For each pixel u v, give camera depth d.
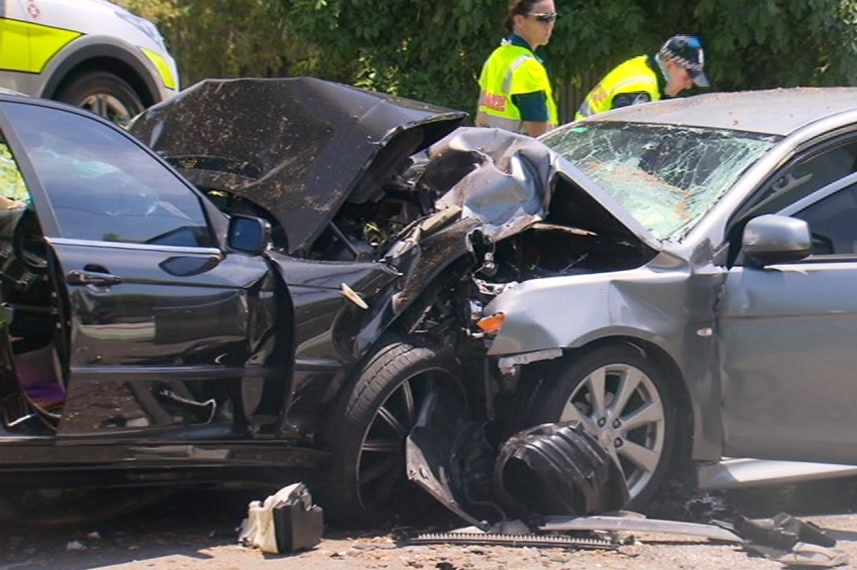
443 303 14.94
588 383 15.04
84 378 12.65
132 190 13.43
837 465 16.31
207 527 14.73
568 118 31.70
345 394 14.14
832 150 16.53
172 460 13.26
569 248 16.84
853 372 15.67
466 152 16.33
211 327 13.47
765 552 14.09
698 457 15.56
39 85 21.91
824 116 16.77
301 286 13.87
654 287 15.19
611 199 15.65
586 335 14.73
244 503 15.69
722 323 15.55
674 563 13.67
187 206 13.74
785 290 15.48
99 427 12.84
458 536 14.09
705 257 15.55
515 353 14.52
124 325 12.89
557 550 13.91
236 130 15.83
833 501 17.11
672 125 17.70
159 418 13.23
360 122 15.00
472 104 29.81
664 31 29.61
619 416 15.28
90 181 13.20
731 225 15.80
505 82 22.53
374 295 14.33
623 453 15.33
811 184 16.28
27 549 13.65
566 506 14.26
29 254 13.48
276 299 13.91
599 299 14.91
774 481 16.06
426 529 14.76
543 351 14.56
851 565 13.92
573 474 14.19
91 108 23.23
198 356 13.45
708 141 16.98
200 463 13.42
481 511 14.67
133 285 12.96
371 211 15.83
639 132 17.91
